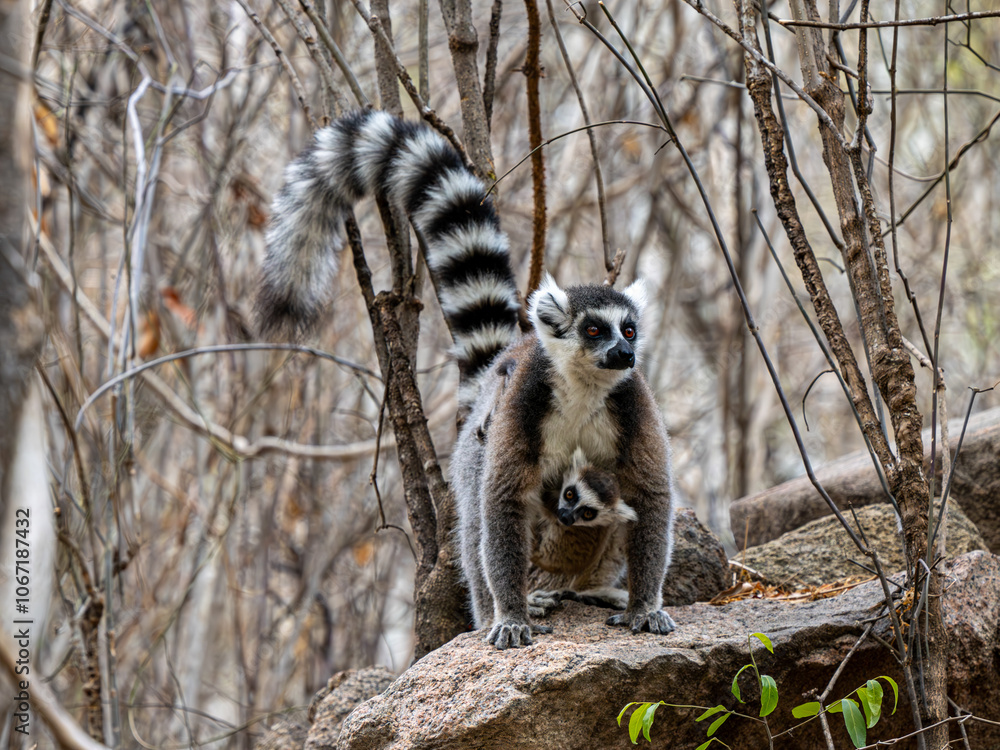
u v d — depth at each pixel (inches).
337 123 402.9
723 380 802.2
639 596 307.9
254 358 685.9
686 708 256.8
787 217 285.6
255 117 657.6
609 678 247.0
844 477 440.5
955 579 299.6
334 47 395.5
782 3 757.3
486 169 401.7
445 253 399.2
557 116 853.2
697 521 384.8
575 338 321.4
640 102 820.0
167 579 673.0
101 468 482.3
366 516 693.3
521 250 810.2
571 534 335.3
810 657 272.8
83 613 412.2
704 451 880.3
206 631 648.4
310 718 381.1
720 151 812.0
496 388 352.2
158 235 698.2
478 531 336.8
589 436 326.3
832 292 909.2
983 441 407.8
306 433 693.3
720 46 767.1
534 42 372.8
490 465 320.8
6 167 131.5
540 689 241.3
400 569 815.1
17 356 130.5
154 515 695.1
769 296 792.3
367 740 258.5
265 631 684.1
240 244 691.4
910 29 886.4
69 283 528.7
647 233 772.0
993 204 936.3
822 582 382.0
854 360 274.4
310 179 404.8
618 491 315.0
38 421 135.6
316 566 680.4
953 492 410.0
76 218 636.7
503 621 296.0
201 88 687.7
